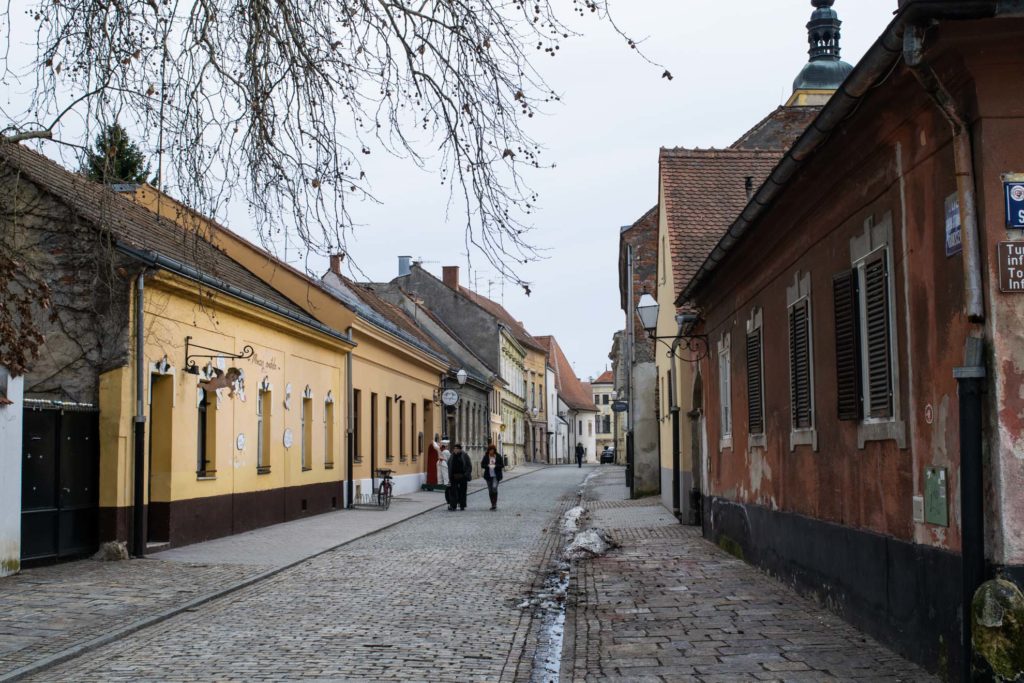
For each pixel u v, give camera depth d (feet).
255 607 39.45
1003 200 21.95
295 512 82.43
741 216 39.11
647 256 110.52
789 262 39.83
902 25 21.03
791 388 39.68
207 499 64.08
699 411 68.03
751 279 47.37
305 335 84.07
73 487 51.78
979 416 22.06
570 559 53.78
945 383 24.08
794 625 32.78
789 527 40.91
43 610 37.37
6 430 45.96
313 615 37.55
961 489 22.25
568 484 150.00
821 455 35.58
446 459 131.54
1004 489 21.47
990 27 20.93
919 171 25.55
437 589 44.37
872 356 29.58
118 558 52.37
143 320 54.95
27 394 53.57
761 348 45.80
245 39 27.25
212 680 26.78
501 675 27.63
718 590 41.16
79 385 53.88
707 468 62.39
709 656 28.55
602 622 34.63
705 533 63.00
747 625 33.12
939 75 22.70
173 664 28.89
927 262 25.11
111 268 38.06
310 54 27.35
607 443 453.58
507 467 221.46
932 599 25.08
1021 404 21.67
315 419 88.48
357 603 40.45
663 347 89.30
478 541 65.92
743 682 25.29
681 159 78.89
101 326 53.98
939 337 24.39
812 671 26.12
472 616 37.42
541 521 82.12
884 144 27.66
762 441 45.65
